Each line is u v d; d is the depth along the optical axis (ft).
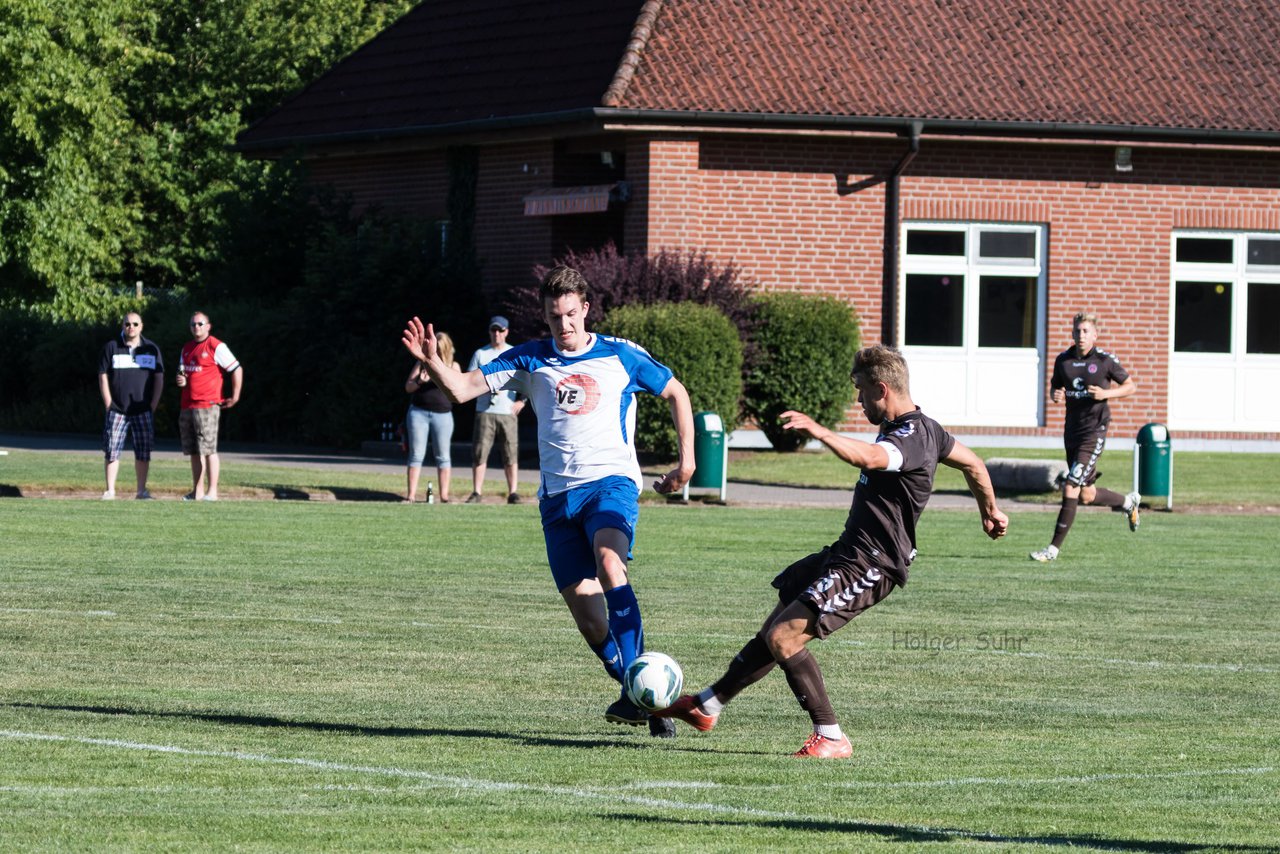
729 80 225.97
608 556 66.80
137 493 171.01
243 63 423.23
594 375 69.05
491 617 98.99
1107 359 136.87
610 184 229.45
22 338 295.28
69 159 297.74
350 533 143.02
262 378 252.83
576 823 50.88
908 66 234.38
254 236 271.49
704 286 215.92
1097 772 60.95
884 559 63.00
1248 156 244.42
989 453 224.53
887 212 232.12
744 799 54.95
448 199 252.21
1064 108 233.76
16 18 288.92
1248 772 61.36
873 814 53.11
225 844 47.62
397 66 273.54
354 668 81.76
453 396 68.54
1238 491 199.62
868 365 63.93
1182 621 104.06
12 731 64.39
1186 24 250.57
